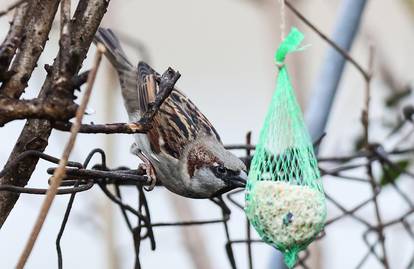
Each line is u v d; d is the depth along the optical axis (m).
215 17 11.84
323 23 9.90
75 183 4.82
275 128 5.54
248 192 5.54
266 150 5.57
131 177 4.57
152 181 6.85
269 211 5.33
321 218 5.35
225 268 10.10
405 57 9.62
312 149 5.57
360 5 6.36
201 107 11.25
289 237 5.30
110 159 7.14
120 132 4.04
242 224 10.27
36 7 4.11
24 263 3.58
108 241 6.89
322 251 7.39
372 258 9.46
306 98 7.77
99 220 7.12
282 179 5.58
